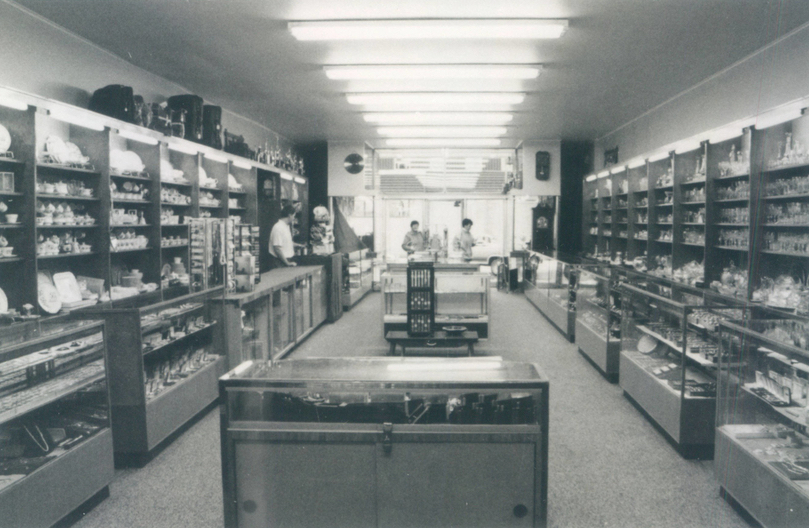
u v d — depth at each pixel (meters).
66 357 3.06
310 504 2.60
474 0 4.09
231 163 7.34
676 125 7.27
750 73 5.45
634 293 4.82
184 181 6.20
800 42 4.66
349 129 9.79
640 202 8.82
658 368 4.30
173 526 2.90
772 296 4.77
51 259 4.66
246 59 5.52
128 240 5.19
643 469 3.54
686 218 6.99
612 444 3.94
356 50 5.25
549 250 11.13
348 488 2.58
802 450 2.85
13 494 2.54
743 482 2.90
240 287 5.39
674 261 7.02
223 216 7.09
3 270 3.91
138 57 5.45
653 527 2.87
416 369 2.81
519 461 2.55
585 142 11.57
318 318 8.20
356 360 2.99
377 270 12.66
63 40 4.64
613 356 5.47
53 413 3.03
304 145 12.02
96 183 4.75
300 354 6.65
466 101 7.41
